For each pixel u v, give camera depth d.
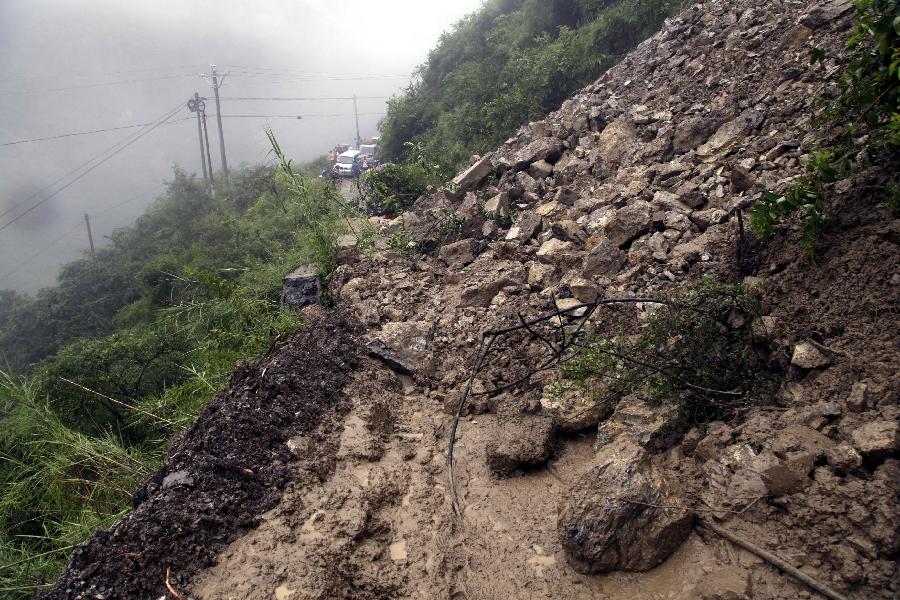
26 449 6.50
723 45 7.98
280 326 6.25
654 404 3.68
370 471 3.89
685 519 2.92
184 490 3.47
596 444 3.80
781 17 7.38
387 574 3.11
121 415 8.86
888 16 3.44
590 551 2.92
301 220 10.15
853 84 3.85
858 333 3.32
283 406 4.33
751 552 2.71
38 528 5.93
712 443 3.26
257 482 3.67
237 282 8.93
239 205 24.88
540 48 14.55
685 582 2.77
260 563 3.09
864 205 3.76
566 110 9.54
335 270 7.37
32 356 19.41
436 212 8.26
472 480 3.85
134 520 3.28
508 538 3.32
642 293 4.80
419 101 22.80
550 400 4.08
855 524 2.53
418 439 4.28
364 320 5.80
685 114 7.22
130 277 21.05
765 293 3.90
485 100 15.73
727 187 5.55
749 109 6.26
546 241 6.40
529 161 8.35
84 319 20.19
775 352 3.58
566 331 4.73
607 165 7.34
